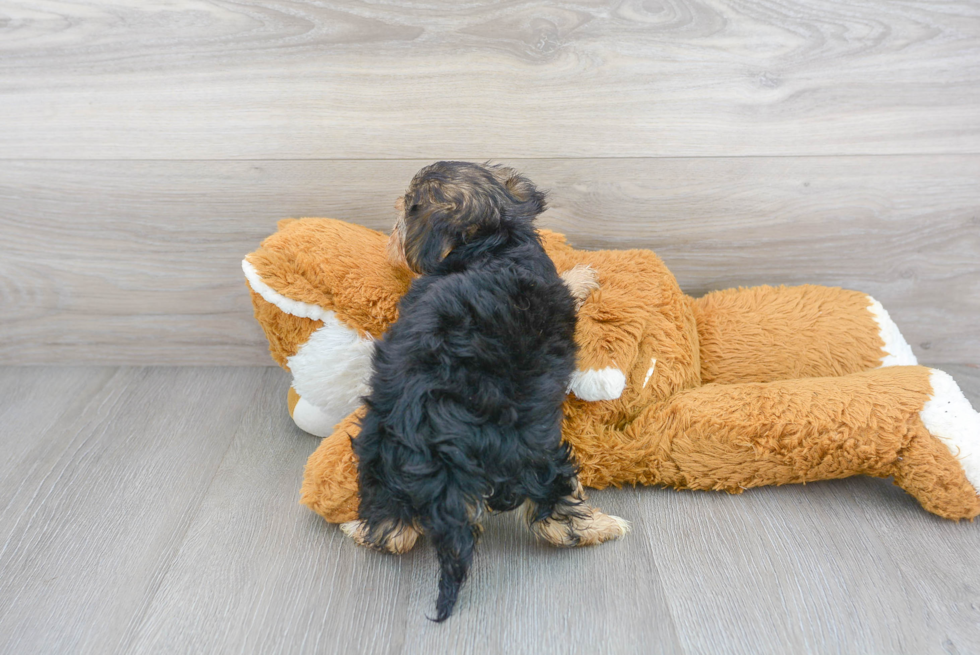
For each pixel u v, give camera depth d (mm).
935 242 1827
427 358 1187
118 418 1776
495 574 1278
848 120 1709
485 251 1370
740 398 1430
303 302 1483
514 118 1715
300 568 1301
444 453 1123
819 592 1225
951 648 1116
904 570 1271
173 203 1802
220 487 1526
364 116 1713
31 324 1953
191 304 1935
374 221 1824
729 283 1897
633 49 1647
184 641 1149
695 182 1777
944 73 1659
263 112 1709
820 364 1621
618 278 1559
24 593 1245
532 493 1203
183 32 1635
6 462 1602
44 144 1731
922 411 1360
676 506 1449
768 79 1673
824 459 1396
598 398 1439
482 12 1610
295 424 1756
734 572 1271
